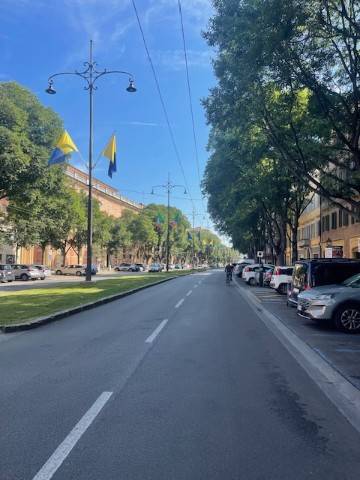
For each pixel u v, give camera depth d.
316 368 7.82
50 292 22.77
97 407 5.54
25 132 31.83
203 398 5.98
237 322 13.58
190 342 10.01
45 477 3.78
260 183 28.56
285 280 25.23
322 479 3.82
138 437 4.63
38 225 43.12
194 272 74.69
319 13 12.47
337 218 38.00
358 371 7.53
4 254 57.28
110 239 70.50
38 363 7.88
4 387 6.38
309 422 5.18
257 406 5.71
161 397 5.98
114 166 27.78
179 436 4.68
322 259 15.01
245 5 13.24
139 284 30.56
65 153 26.17
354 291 11.96
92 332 11.27
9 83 32.94
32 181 31.72
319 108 16.08
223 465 4.04
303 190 32.19
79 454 4.22
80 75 26.61
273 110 16.33
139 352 8.86
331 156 18.89
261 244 61.03
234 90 15.45
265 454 4.29
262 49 12.89
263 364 8.05
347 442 4.61
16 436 4.62
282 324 13.23
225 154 29.47
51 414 5.28
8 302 17.30
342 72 14.95
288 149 17.77
